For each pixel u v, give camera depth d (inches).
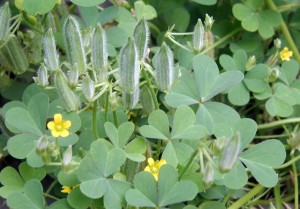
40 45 7.7
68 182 6.0
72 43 6.3
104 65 6.2
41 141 5.4
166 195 5.8
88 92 5.9
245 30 8.8
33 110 6.3
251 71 7.8
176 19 8.8
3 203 7.1
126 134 6.3
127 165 6.3
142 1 8.3
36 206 5.9
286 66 8.1
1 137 7.3
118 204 5.7
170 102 6.5
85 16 7.9
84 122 6.8
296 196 7.6
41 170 6.4
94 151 5.8
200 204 6.9
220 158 5.1
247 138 6.2
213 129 6.3
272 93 7.8
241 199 7.3
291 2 9.2
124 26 8.0
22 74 8.4
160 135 6.2
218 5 9.2
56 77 6.0
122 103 6.7
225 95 8.3
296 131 7.8
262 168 6.1
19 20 7.3
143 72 6.3
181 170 6.3
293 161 7.4
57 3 7.7
